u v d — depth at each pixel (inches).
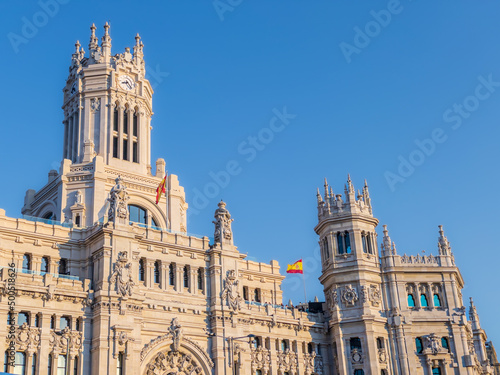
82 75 4709.6
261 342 4210.1
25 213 4645.7
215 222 4284.0
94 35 4889.3
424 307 4505.4
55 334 3444.9
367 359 4279.0
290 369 4288.9
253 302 4360.2
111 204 3873.0
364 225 4616.1
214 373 3880.4
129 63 4842.5
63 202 4247.0
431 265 4589.1
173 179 4658.0
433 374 4375.0
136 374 3577.8
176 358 3811.5
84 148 4463.6
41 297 3442.4
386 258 4574.3
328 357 4495.6
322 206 4731.8
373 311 4411.9
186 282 4023.1
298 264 4616.1
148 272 3868.1
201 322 3954.2
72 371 3440.0
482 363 5310.0
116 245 3735.2
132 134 4704.7
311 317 4522.6
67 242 3855.8
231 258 4173.2
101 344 3489.2
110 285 3634.4
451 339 4441.4
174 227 4542.3
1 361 3221.0
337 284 4490.7
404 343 4375.0
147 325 3732.8
